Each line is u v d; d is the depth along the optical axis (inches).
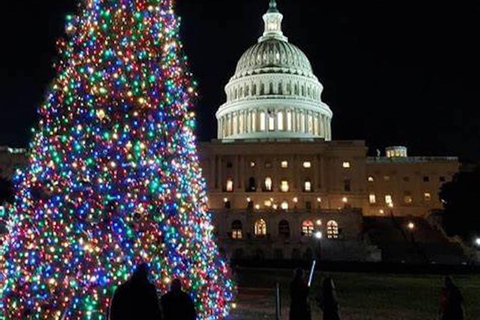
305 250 3592.5
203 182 864.9
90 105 773.3
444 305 677.3
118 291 485.1
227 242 3612.2
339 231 4025.6
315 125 5575.8
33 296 726.5
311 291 1482.5
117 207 756.0
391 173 5265.8
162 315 506.9
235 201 4712.1
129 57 791.7
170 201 778.2
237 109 5575.8
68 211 744.3
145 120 786.8
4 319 729.0
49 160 762.2
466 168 5428.2
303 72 5782.5
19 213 759.1
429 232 3954.2
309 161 4817.9
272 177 4771.2
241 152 4805.6
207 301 788.0
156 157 781.9
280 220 4074.8
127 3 809.5
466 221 3029.0
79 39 800.9
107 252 737.0
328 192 4768.7
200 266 792.9
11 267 737.6
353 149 4845.0
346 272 2359.7
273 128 5447.8
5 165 4830.2
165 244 764.0
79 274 729.0
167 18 845.8
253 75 5654.5
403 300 1274.6
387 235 3907.5
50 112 783.1
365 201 4751.5
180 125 826.2
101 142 761.0
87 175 754.2
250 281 1803.6
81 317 719.7
